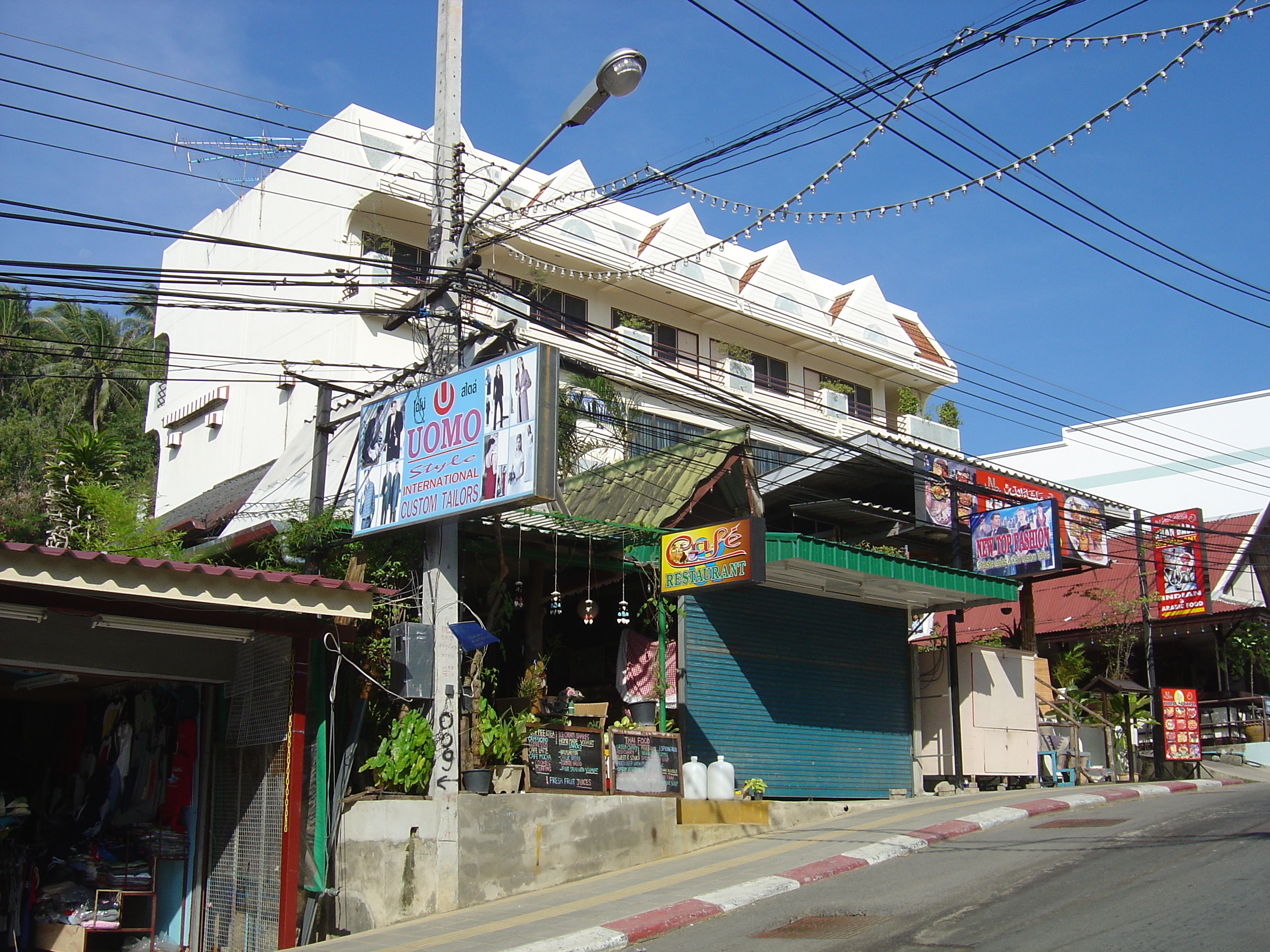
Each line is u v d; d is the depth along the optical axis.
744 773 16.31
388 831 11.64
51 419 37.16
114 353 39.19
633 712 15.12
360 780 12.27
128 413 39.19
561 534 14.73
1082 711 23.77
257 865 11.21
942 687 19.77
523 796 12.55
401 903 11.41
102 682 13.57
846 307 34.47
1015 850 12.05
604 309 29.22
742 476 16.61
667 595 15.20
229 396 27.97
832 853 12.50
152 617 10.66
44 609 10.12
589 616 15.25
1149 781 23.09
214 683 12.41
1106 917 8.70
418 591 12.89
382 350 25.11
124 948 11.45
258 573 10.27
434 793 11.80
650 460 17.59
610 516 16.72
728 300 30.69
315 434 15.50
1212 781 22.00
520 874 12.27
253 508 16.70
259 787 11.45
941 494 21.42
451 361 12.95
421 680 12.08
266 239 28.00
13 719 15.29
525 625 15.85
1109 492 40.47
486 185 26.08
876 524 22.36
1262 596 28.94
